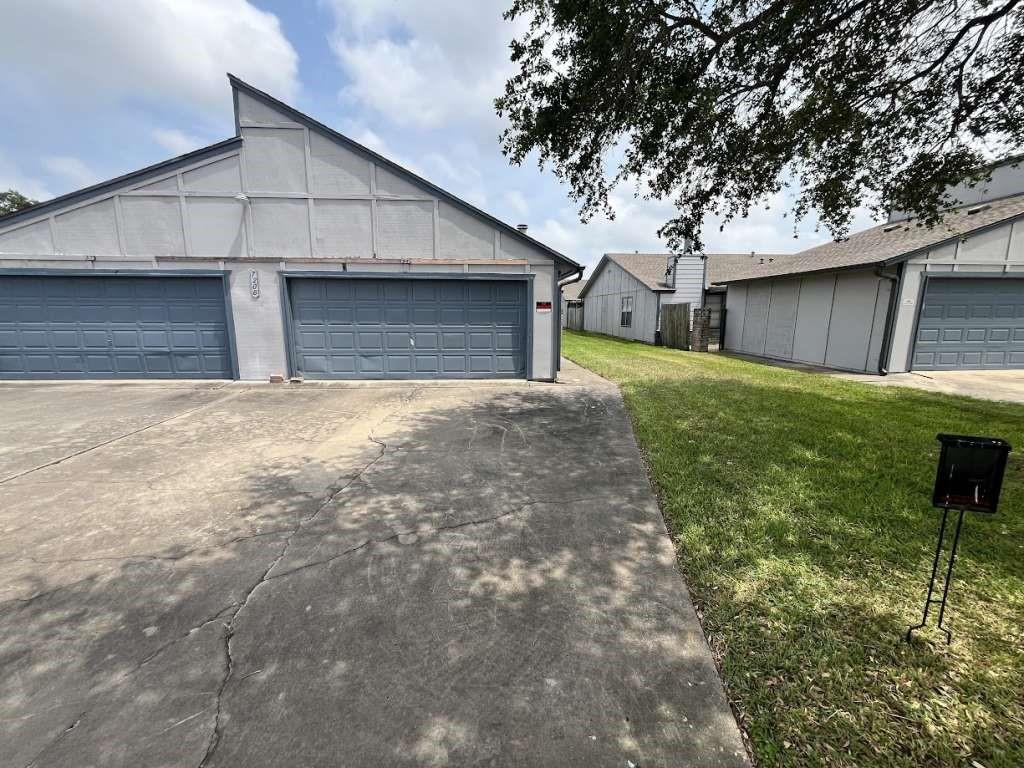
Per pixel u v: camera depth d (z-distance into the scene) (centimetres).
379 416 672
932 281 1075
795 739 175
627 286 2270
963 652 217
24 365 914
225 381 929
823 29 459
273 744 174
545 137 547
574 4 439
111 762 165
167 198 863
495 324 962
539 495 400
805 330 1345
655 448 512
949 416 661
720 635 230
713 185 628
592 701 193
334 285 923
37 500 386
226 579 279
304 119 853
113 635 231
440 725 182
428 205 899
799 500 379
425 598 261
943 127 547
